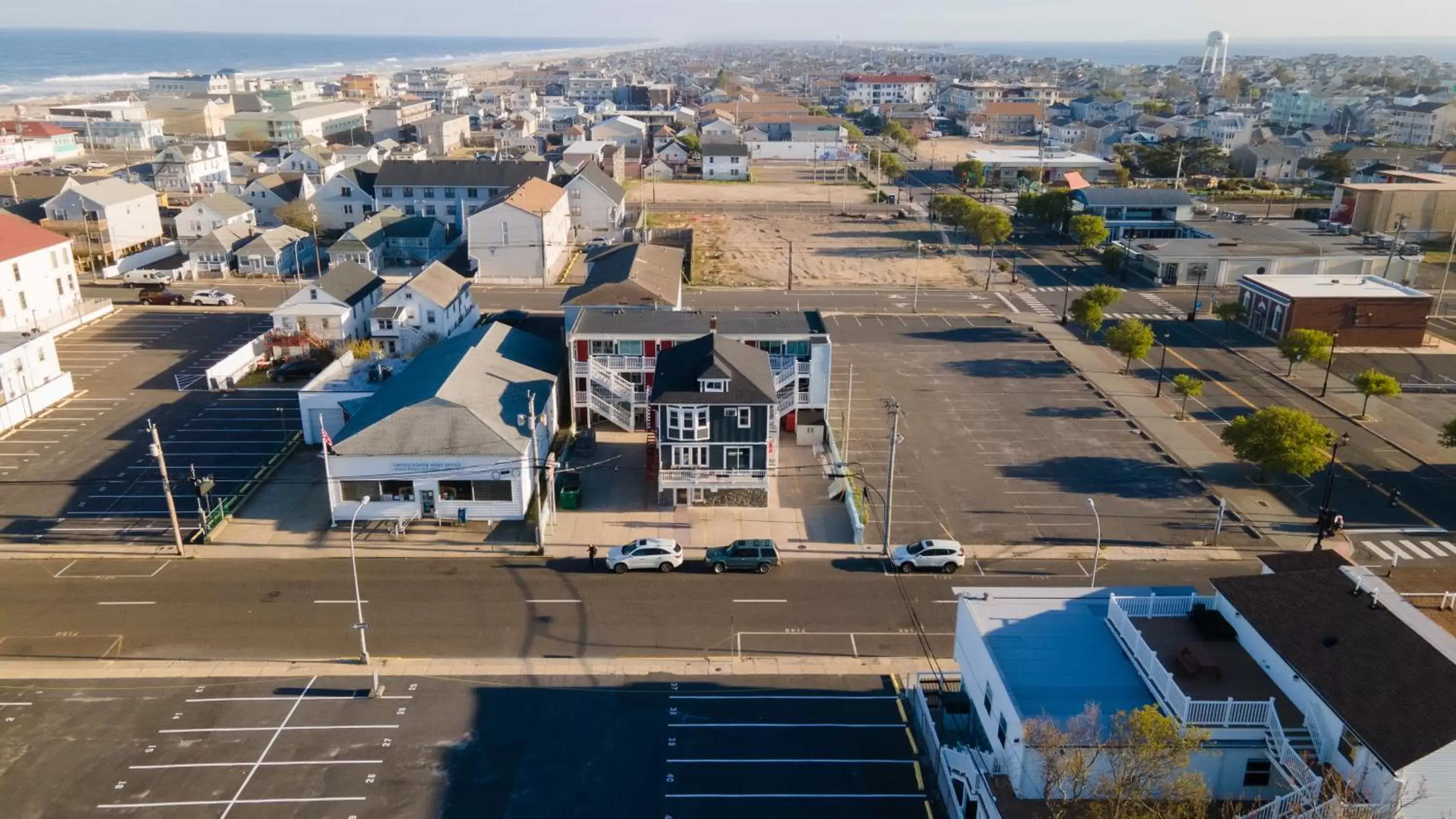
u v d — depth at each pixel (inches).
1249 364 3191.4
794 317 2640.3
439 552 1946.4
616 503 2165.4
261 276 4264.3
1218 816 1082.7
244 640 1632.6
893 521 2100.1
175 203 5723.4
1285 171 7367.1
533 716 1453.0
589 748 1385.3
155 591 1777.8
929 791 1316.4
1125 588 1434.5
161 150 7012.8
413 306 3127.5
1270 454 2133.4
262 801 1273.4
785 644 1649.9
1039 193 5930.1
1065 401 2842.0
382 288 3535.9
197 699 1480.1
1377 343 3373.5
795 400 2472.9
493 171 5265.8
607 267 3221.0
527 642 1642.5
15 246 3351.4
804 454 2442.2
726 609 1755.7
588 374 2488.9
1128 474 2345.0
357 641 1635.1
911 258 4822.8
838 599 1796.3
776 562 1881.2
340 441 2037.4
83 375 2970.0
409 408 2079.2
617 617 1721.2
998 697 1218.6
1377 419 2696.9
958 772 1240.8
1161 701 1165.7
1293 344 2979.8
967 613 1370.6
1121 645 1302.9
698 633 1679.4
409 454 2010.3
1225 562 1937.7
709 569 1882.4
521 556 1935.3
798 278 4387.3
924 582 1860.2
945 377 3034.0
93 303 3592.5
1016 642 1310.3
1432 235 5103.3
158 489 2201.0
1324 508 2058.3
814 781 1328.7
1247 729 1105.4
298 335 3080.7
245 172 6761.8
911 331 3550.7
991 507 2172.7
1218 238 4621.1
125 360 3120.1
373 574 1857.8
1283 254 4288.9
